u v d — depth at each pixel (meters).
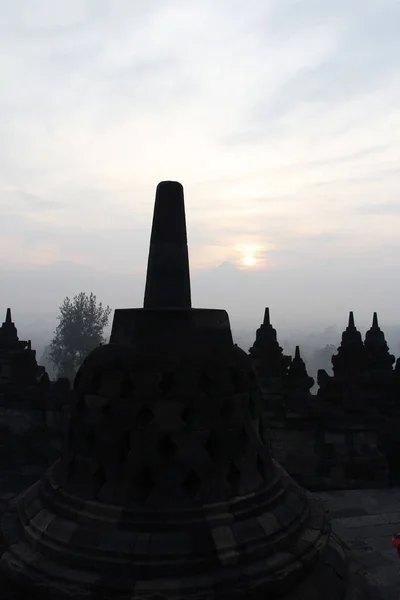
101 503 5.89
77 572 5.31
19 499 7.40
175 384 6.09
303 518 6.50
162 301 6.81
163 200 7.01
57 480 6.70
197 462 5.94
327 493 12.66
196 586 5.09
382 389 14.82
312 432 13.60
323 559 6.25
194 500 5.83
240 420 6.43
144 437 5.98
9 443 13.59
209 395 6.20
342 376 14.47
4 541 6.27
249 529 5.73
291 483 7.48
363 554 9.16
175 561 5.28
